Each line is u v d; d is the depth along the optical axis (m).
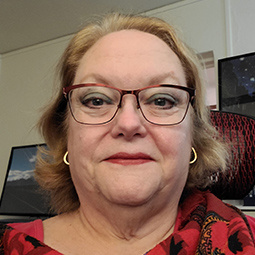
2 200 2.29
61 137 0.84
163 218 0.67
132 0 2.17
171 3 2.20
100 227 0.66
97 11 2.26
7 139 2.62
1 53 2.88
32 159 2.31
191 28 2.09
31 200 2.20
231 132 0.98
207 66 2.04
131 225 0.63
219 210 0.69
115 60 0.66
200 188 0.89
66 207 0.85
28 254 0.61
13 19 2.37
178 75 0.71
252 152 0.95
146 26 0.80
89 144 0.62
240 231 0.61
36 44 2.71
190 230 0.62
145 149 0.60
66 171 0.85
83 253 0.64
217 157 0.84
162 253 0.58
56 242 0.67
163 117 0.64
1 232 0.69
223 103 1.81
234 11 1.97
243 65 1.81
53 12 2.29
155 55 0.68
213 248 0.58
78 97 0.67
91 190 0.63
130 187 0.57
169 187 0.63
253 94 1.74
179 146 0.63
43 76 2.58
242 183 0.94
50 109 0.84
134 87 0.65
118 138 0.60
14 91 2.71
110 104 0.65
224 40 1.96
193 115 0.79
